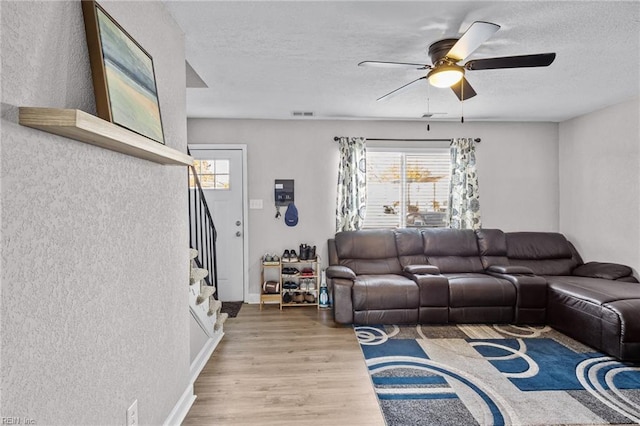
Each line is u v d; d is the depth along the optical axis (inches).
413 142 188.7
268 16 81.4
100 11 47.7
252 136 181.2
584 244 174.1
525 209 191.2
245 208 180.5
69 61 43.2
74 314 42.9
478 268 169.8
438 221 190.7
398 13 80.4
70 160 42.1
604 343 113.9
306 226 184.4
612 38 92.7
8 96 33.2
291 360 111.2
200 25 85.0
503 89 135.1
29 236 35.7
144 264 63.1
